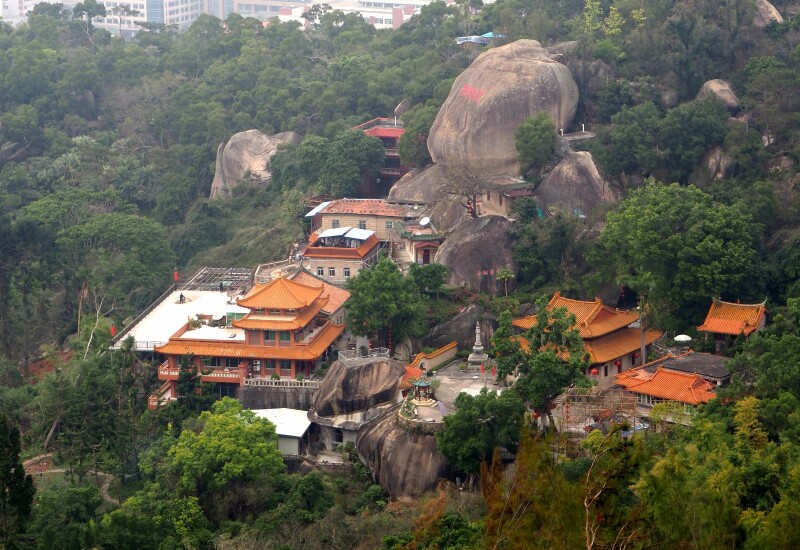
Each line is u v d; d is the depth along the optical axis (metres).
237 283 153.25
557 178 148.00
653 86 162.75
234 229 187.62
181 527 101.00
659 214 126.44
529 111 154.50
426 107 174.75
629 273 129.25
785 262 126.44
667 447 90.44
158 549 91.50
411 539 88.12
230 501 104.75
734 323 117.81
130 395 117.62
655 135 149.75
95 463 114.81
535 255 137.88
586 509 58.31
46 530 89.88
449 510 95.12
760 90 153.62
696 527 64.56
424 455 105.50
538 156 151.00
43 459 120.94
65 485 113.69
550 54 165.75
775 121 149.50
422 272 134.38
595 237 137.88
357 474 110.12
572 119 161.38
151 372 125.25
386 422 110.56
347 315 128.88
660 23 171.25
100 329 134.50
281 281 126.12
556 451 89.44
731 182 140.88
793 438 89.19
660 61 166.25
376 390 116.19
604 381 117.81
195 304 145.75
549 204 147.12
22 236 153.38
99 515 105.19
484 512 96.00
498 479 63.16
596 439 91.12
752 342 103.75
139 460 115.31
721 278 121.44
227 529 101.75
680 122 147.88
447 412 107.56
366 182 180.25
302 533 97.19
